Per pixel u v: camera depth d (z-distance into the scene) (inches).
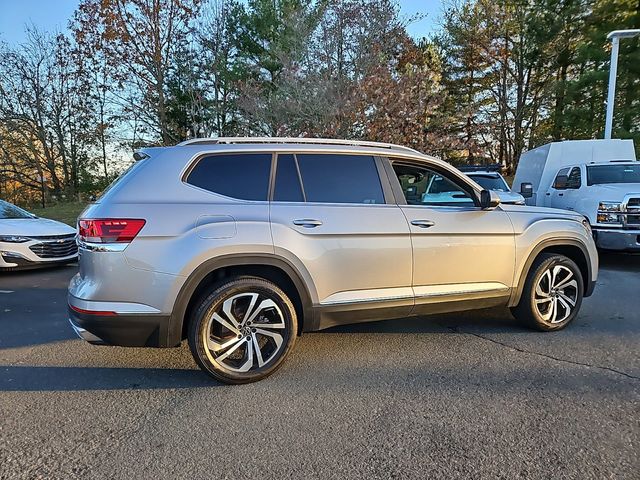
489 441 98.3
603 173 342.0
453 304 153.6
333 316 137.0
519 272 161.6
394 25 592.1
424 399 117.7
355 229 136.2
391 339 163.5
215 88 815.7
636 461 90.2
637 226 284.8
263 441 99.9
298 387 126.1
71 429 106.0
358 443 98.6
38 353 154.3
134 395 123.0
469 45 1091.9
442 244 147.6
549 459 91.5
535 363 139.4
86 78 883.4
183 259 119.8
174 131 824.9
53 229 316.8
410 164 153.6
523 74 1069.8
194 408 115.2
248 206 129.0
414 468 89.7
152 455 95.3
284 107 542.0
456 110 966.4
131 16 758.5
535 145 1043.3
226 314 126.1
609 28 714.2
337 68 542.9
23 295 242.2
